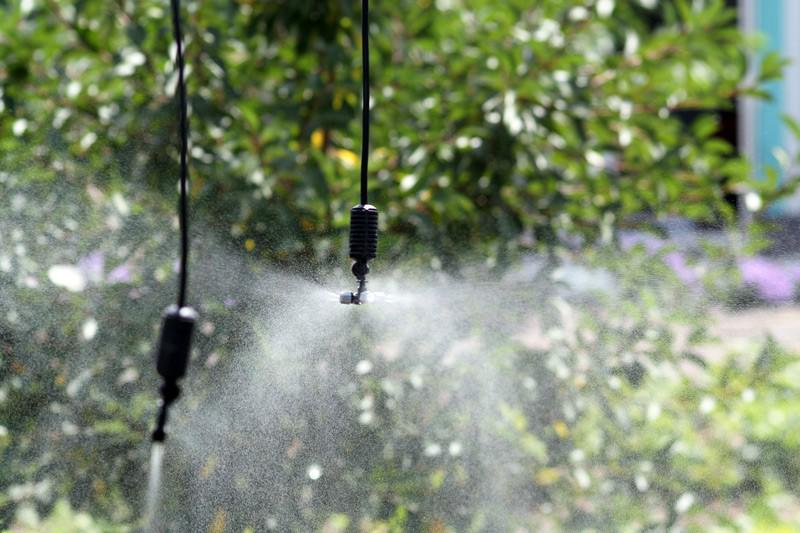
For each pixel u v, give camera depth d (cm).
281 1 615
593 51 667
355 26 611
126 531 495
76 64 618
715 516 523
